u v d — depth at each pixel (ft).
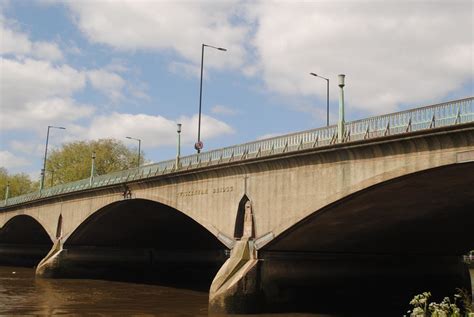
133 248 208.54
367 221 108.27
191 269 218.59
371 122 89.45
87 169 325.42
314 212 97.71
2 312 111.04
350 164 92.07
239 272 107.14
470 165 76.54
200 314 108.47
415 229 120.88
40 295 141.49
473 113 74.49
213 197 124.57
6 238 278.26
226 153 123.65
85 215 188.24
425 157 80.28
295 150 101.50
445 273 151.53
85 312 112.68
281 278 111.96
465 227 122.31
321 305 118.21
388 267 137.69
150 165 156.87
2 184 374.43
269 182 108.78
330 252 124.57
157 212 173.58
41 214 224.74
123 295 144.25
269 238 106.63
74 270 194.80
